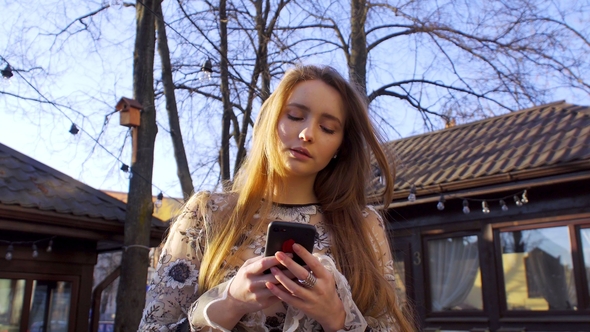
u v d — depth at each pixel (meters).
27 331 6.35
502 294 6.89
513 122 8.59
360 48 9.17
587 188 6.37
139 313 5.95
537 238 6.73
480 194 6.99
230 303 1.20
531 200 6.79
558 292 6.46
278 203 1.52
